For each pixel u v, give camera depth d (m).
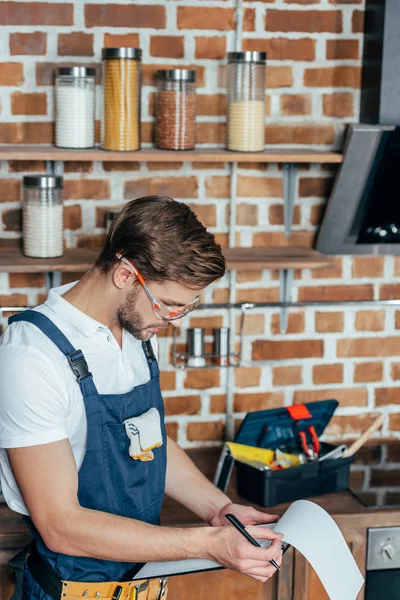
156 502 1.82
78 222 2.56
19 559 1.80
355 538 2.31
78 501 1.62
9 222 2.52
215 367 2.67
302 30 2.55
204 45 2.52
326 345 2.78
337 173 2.49
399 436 2.86
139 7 2.45
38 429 1.54
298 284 2.73
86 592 1.70
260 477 2.31
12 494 1.67
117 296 1.63
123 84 2.30
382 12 2.40
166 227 1.53
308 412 2.49
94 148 2.41
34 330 1.61
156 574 1.68
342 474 2.44
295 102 2.60
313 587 2.29
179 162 2.58
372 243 2.66
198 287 1.57
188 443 2.75
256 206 2.65
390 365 2.84
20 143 2.47
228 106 2.44
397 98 2.43
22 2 2.39
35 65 2.43
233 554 1.63
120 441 1.70
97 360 1.69
